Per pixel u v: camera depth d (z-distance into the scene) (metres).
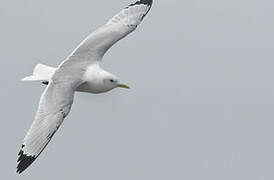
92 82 17.56
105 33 18.36
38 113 16.41
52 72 17.50
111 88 17.94
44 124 16.31
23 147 16.08
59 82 16.89
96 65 17.75
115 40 18.34
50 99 16.59
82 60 17.67
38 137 16.20
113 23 18.72
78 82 17.08
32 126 16.25
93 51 17.91
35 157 16.14
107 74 17.73
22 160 16.02
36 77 17.44
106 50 18.12
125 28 18.66
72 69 17.30
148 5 19.03
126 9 18.94
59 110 16.50
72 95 16.78
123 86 17.98
